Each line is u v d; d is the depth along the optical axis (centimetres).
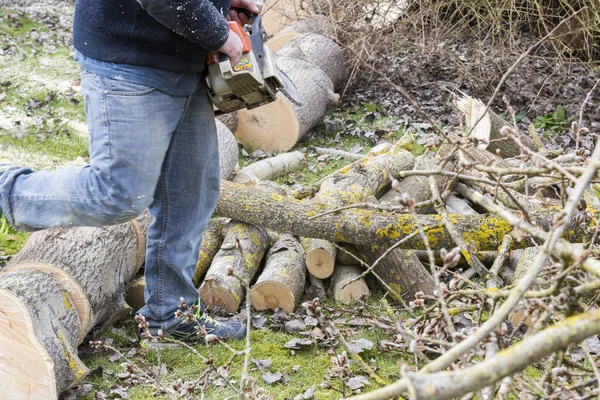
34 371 226
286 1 689
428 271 351
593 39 627
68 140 500
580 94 592
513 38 599
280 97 497
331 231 310
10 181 249
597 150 128
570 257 131
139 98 238
